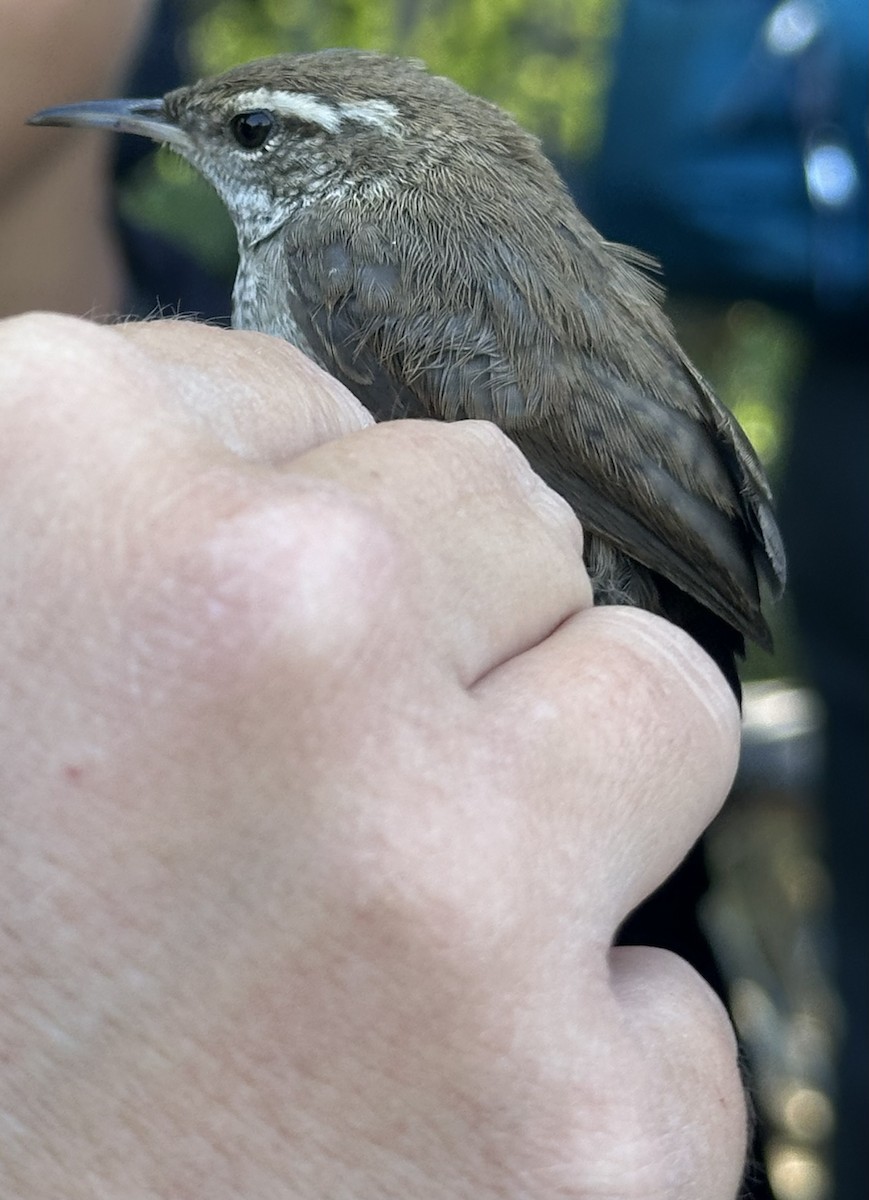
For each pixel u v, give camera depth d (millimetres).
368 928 102
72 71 198
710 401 183
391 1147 106
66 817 101
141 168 262
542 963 108
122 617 100
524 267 178
